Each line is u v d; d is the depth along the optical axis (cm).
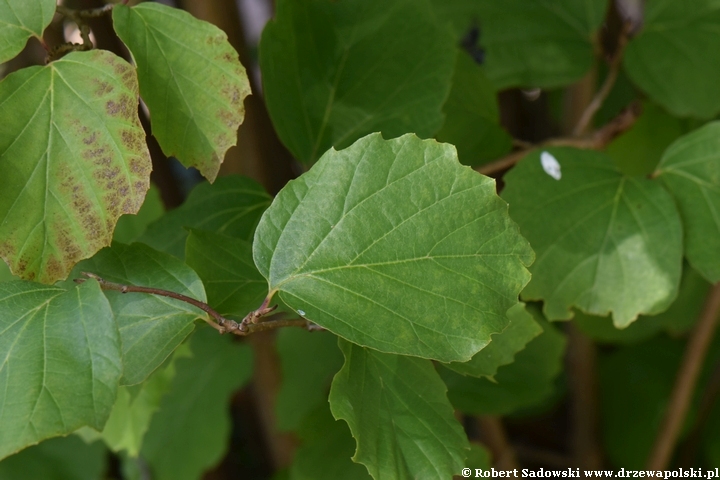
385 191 59
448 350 59
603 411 109
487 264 59
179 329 60
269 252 59
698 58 75
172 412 90
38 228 59
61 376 57
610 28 96
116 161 59
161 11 60
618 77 93
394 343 59
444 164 59
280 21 65
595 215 68
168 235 66
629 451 105
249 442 126
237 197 67
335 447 72
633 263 67
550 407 107
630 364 110
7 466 90
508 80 77
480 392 73
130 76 59
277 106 65
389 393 61
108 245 59
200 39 60
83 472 92
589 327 89
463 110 73
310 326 61
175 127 60
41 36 59
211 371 90
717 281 67
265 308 59
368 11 68
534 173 68
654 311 67
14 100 58
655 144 80
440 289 59
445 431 61
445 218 59
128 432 70
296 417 76
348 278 59
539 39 77
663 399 105
